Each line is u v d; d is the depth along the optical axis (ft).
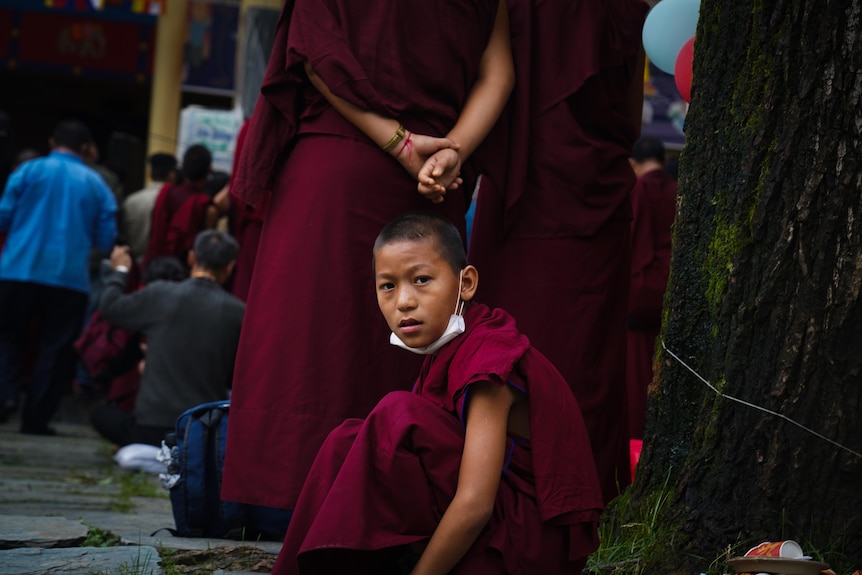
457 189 12.39
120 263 22.53
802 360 10.16
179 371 21.67
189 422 13.44
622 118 13.23
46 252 27.61
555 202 12.75
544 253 12.75
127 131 67.82
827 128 10.18
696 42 11.51
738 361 10.47
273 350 11.57
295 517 8.55
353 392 11.52
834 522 10.05
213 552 11.49
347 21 11.61
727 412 10.48
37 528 12.37
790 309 10.24
